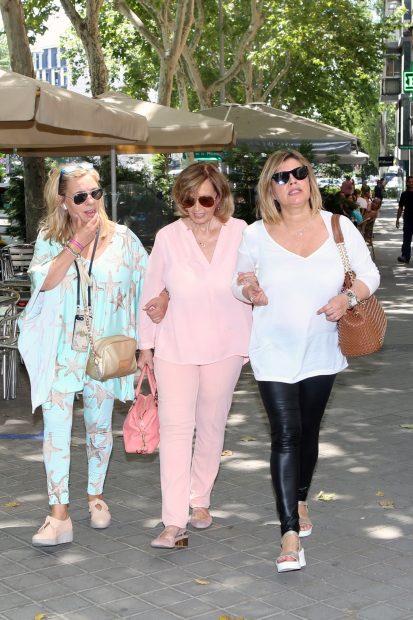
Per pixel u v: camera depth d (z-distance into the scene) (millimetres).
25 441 7414
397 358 10922
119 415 8250
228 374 5137
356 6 39375
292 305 4699
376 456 6895
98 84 23062
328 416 8133
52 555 5000
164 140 12078
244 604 4352
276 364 4727
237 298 4871
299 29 37375
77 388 5086
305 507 5152
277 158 4711
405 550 5020
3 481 6371
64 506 5145
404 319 14289
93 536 5289
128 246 5184
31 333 5094
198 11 34688
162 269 5109
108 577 4695
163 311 5129
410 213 24016
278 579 4641
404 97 42594
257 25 34688
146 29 28438
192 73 34844
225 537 5254
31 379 5082
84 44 23047
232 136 12273
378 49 39469
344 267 4727
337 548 5051
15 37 18266
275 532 5332
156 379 5156
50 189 5023
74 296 5062
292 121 20062
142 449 5230
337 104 47656
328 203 22953
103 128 8531
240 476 6438
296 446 4719
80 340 5070
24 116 7059
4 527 5457
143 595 4473
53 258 5055
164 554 5000
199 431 5324
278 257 4734
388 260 24906
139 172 23000
